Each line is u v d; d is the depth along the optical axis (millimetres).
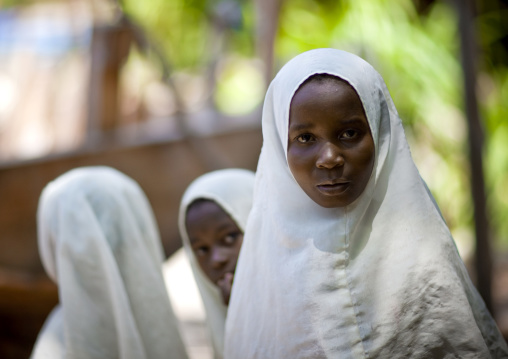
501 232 6723
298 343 1691
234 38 7863
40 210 2592
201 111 5766
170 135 4879
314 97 1589
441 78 6902
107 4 5371
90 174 2551
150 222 2645
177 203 4891
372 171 1681
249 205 2424
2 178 4598
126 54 5234
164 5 8266
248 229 1871
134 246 2477
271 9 5105
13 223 4586
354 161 1608
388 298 1672
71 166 4734
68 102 5531
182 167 4883
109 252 2398
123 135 4906
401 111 6941
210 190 2396
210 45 7391
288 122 1636
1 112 5574
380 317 1665
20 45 6094
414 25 7164
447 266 1690
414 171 1718
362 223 1707
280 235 1749
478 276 4383
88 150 4734
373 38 6887
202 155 4883
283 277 1734
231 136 4949
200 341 3699
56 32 6195
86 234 2400
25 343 4016
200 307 4289
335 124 1589
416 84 6934
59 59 5938
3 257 4566
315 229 1706
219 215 2363
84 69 5598
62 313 2365
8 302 3867
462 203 6684
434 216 1714
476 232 4410
